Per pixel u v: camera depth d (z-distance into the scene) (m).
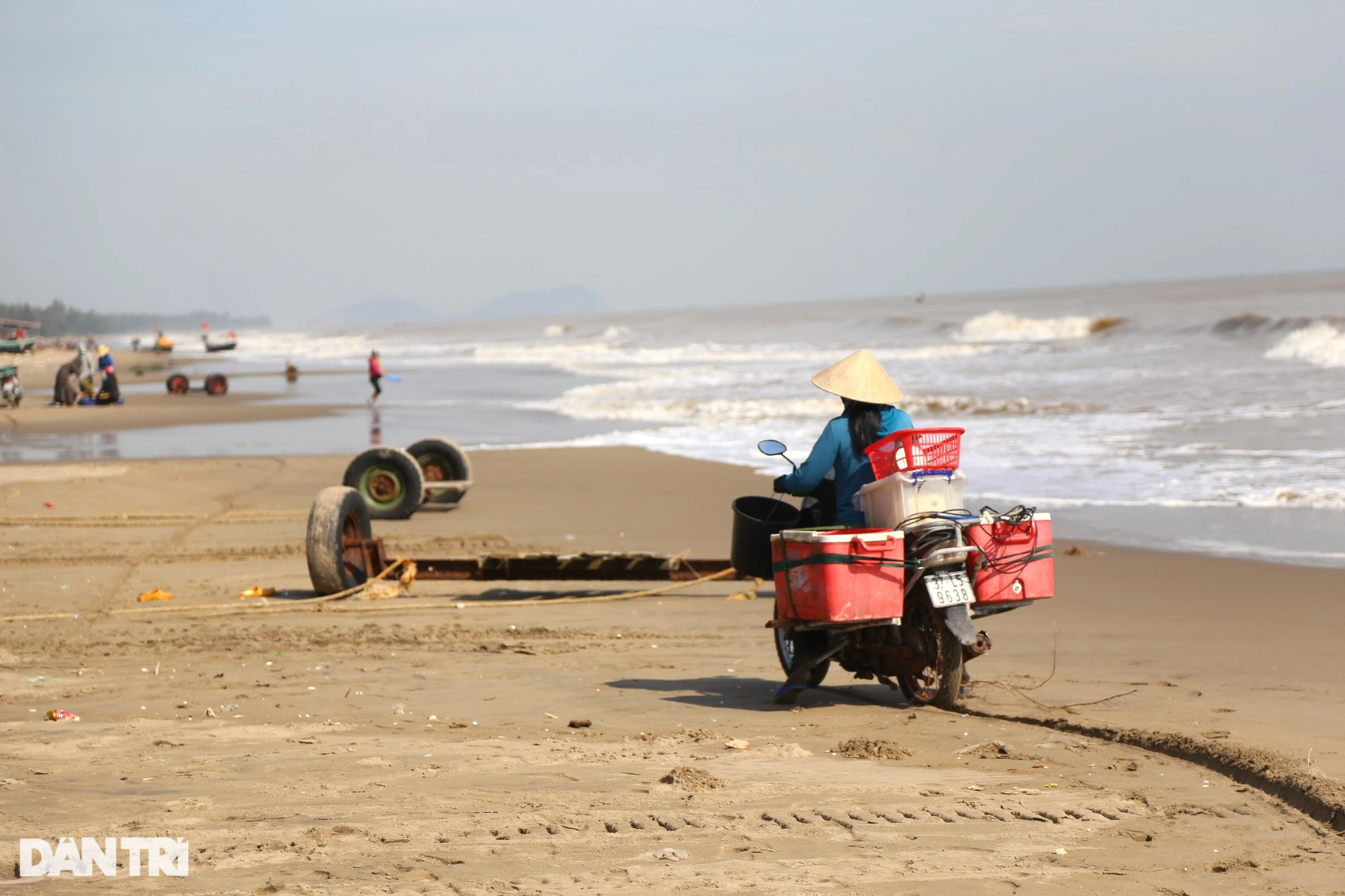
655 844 5.37
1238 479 21.89
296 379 69.94
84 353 51.91
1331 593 13.20
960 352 73.88
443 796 6.14
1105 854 5.32
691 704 9.01
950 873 5.03
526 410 44.19
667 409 40.72
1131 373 49.19
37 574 16.27
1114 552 16.23
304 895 4.64
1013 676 9.73
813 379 9.16
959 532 8.62
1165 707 8.36
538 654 11.15
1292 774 6.32
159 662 10.77
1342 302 103.94
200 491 24.27
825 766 6.98
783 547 8.77
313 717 8.51
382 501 21.08
